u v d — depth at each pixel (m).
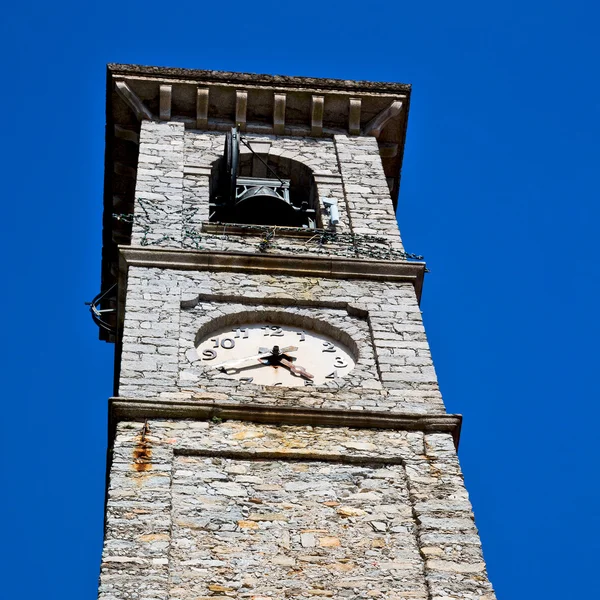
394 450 37.59
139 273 43.88
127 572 33.00
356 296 44.25
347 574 33.91
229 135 50.38
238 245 46.59
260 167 52.97
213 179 51.56
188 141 52.75
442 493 36.25
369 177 51.88
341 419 38.28
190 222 47.62
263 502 35.59
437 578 33.81
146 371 39.72
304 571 33.88
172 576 33.25
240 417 38.00
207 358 41.28
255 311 43.12
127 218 48.00
